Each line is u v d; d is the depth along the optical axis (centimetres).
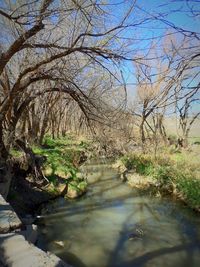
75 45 977
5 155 1244
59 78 1104
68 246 987
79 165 2220
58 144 2705
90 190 1689
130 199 1535
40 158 1678
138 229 1145
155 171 1780
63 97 1562
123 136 1230
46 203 1415
